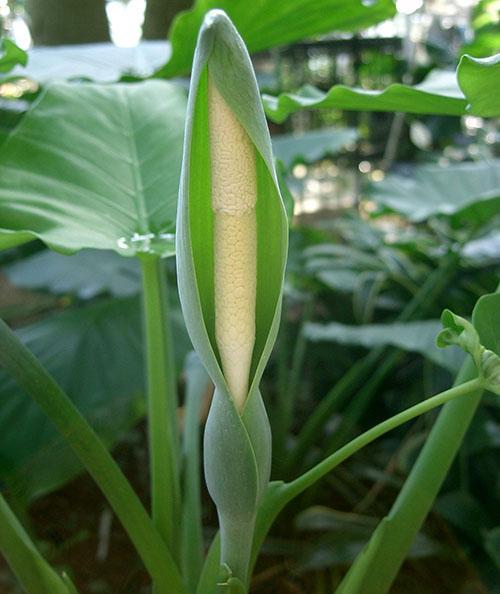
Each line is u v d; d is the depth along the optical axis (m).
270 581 0.56
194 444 0.40
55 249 0.26
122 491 0.28
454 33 1.36
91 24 0.89
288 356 0.80
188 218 0.20
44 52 0.62
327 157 1.21
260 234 0.22
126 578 0.57
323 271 0.74
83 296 0.67
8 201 0.30
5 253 0.82
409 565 0.57
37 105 0.35
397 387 0.73
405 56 1.31
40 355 0.57
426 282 0.70
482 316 0.27
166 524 0.33
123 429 0.57
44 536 0.62
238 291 0.21
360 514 0.64
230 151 0.20
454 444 0.29
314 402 0.78
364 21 0.49
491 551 0.47
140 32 0.97
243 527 0.24
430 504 0.30
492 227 0.72
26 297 1.04
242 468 0.23
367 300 0.77
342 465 0.68
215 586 0.29
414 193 0.74
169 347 0.38
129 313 0.62
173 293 0.66
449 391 0.25
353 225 0.88
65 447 0.53
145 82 0.40
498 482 0.60
